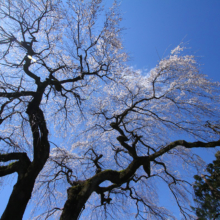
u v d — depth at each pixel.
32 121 4.88
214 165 7.23
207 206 5.97
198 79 5.86
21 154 4.78
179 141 5.37
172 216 6.69
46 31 6.98
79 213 4.13
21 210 3.96
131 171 5.25
